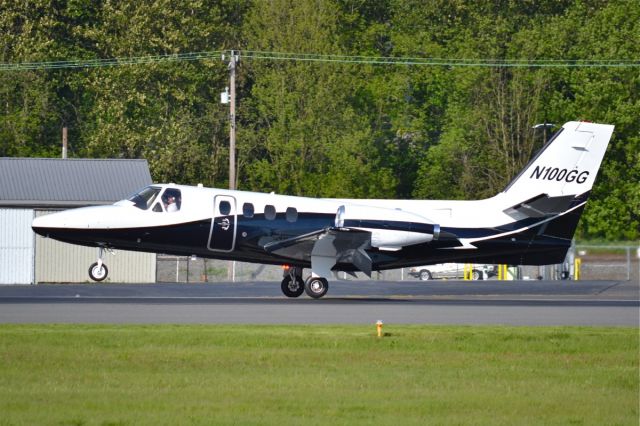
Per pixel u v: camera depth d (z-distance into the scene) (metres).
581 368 71.00
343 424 54.09
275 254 121.12
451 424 54.59
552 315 101.94
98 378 64.50
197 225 120.56
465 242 126.06
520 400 60.62
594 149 127.81
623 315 102.69
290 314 99.06
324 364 70.50
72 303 107.88
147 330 83.75
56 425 52.75
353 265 122.75
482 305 112.94
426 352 75.94
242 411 56.53
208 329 84.94
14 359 69.94
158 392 60.88
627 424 55.50
